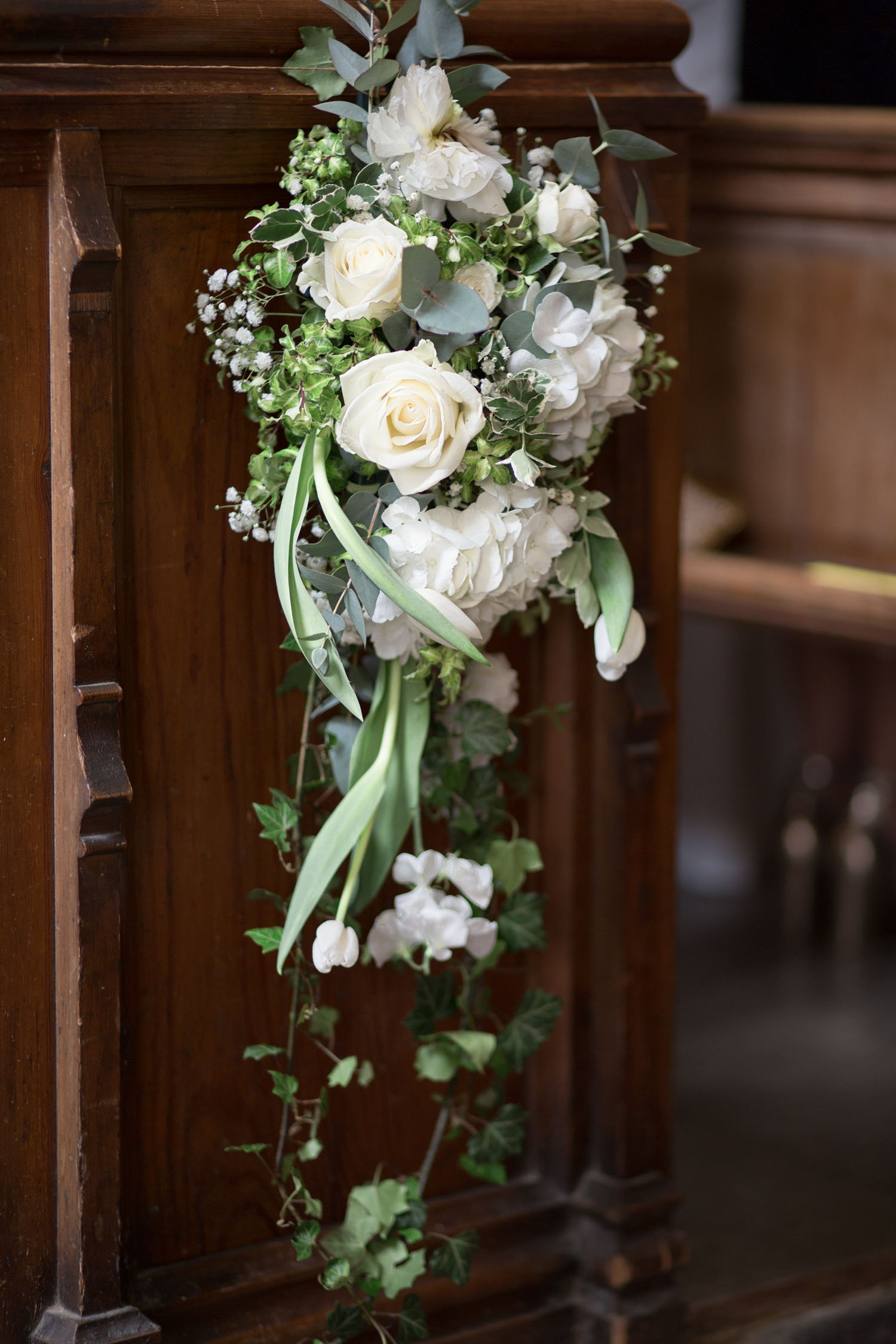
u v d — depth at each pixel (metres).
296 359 1.37
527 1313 1.74
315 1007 1.57
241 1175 1.59
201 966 1.54
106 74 1.34
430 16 1.39
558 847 1.73
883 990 3.18
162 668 1.47
